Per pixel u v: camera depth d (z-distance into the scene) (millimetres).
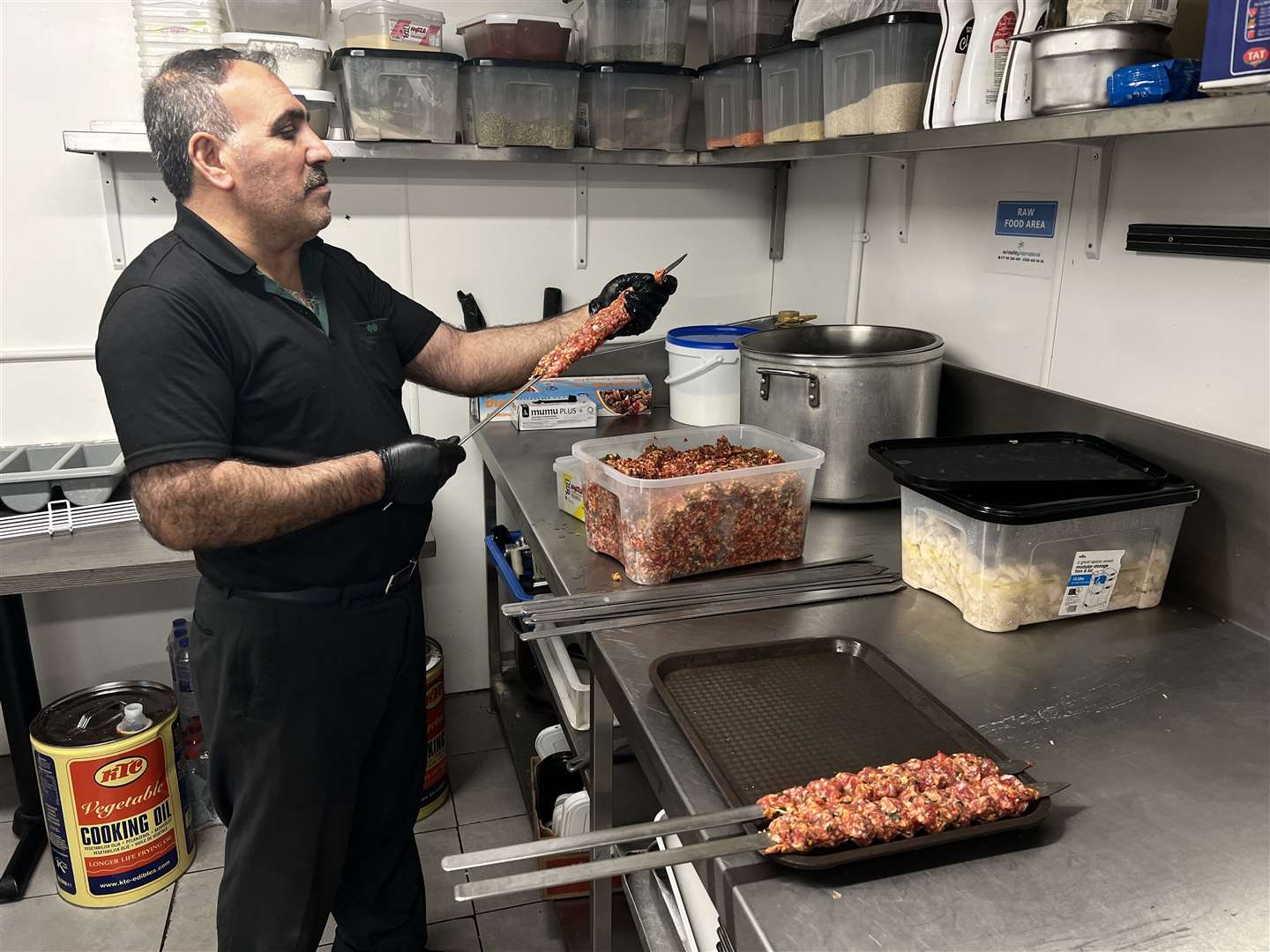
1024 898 841
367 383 1575
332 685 1567
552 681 1867
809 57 1899
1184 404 1506
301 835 1612
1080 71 1177
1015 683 1220
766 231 2885
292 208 1445
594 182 2686
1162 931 805
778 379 1806
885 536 1737
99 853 2068
